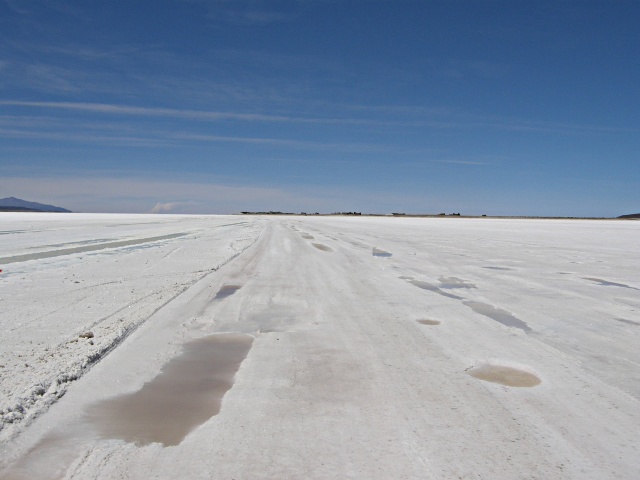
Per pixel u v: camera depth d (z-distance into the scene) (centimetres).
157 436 359
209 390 451
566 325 714
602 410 409
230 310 796
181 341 613
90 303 824
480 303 879
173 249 1870
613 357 558
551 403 423
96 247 1930
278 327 691
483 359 548
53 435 358
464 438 356
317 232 3409
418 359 546
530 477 304
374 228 4409
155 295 900
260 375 493
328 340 625
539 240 2758
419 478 302
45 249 1820
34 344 574
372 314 779
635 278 1206
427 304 863
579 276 1239
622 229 4619
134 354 554
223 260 1500
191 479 300
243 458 327
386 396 437
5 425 367
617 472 311
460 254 1825
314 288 1017
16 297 875
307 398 432
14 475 303
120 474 305
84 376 480
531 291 1010
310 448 340
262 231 3450
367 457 328
